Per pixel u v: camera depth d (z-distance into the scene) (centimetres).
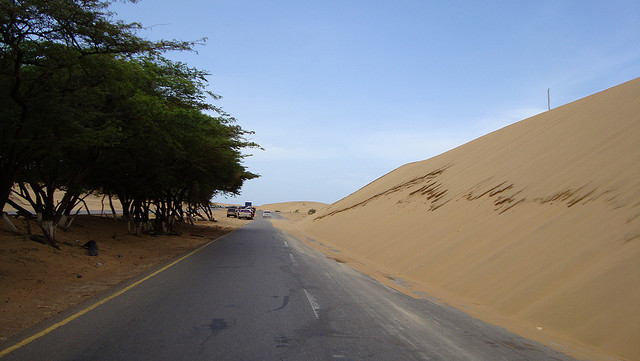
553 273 847
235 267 1221
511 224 1266
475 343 549
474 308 823
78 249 1344
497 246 1157
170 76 1653
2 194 1009
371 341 532
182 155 1973
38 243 1245
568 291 746
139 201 2147
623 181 1064
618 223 888
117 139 1339
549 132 2108
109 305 695
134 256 1443
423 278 1227
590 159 1384
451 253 1316
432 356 481
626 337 559
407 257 1523
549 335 632
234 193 4188
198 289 853
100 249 1452
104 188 2530
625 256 746
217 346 489
